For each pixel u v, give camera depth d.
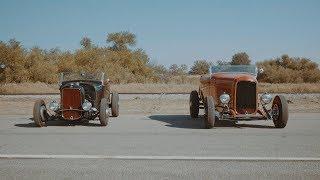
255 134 10.09
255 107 11.31
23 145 8.70
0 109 17.84
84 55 44.62
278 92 28.75
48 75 39.53
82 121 13.26
